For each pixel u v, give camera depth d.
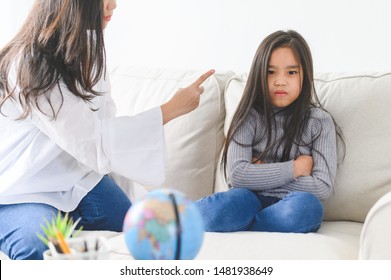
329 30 2.28
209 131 1.96
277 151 1.79
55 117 1.60
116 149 1.64
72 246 1.10
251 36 2.45
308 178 1.70
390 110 1.72
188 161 1.94
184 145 1.96
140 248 1.02
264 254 1.34
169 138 1.99
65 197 1.70
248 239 1.45
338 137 1.76
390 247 1.21
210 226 1.58
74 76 1.63
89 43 1.67
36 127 1.70
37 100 1.60
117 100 2.17
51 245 1.10
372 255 1.24
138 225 1.02
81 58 1.64
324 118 1.76
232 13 2.48
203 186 1.94
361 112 1.75
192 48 2.60
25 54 1.63
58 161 1.71
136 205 1.05
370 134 1.72
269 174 1.71
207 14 2.55
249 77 1.84
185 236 1.02
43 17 1.66
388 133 1.70
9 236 1.52
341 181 1.73
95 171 1.76
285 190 1.73
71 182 1.71
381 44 2.18
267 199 1.74
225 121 1.96
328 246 1.41
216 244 1.41
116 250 1.41
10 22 2.95
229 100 1.96
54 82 1.60
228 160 1.79
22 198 1.63
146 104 2.09
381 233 1.22
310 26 2.31
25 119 1.69
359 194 1.71
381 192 1.68
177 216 1.02
